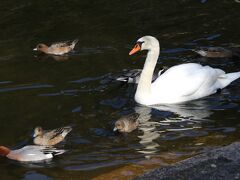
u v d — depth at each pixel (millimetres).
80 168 10852
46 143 11812
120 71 15336
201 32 17719
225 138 11828
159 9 19656
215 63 15961
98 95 14133
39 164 11102
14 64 15969
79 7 20109
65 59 16281
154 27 18203
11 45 17344
